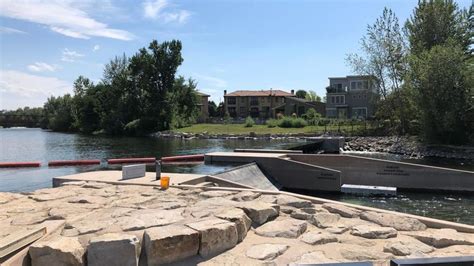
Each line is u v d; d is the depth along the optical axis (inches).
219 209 308.8
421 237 269.6
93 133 3366.1
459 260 165.6
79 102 3718.0
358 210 335.9
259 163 877.8
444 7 1916.8
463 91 1461.6
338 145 1585.9
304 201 362.3
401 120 1905.8
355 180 858.8
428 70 1481.3
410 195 763.4
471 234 282.5
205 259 236.5
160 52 3125.0
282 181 848.3
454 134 1517.0
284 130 2326.5
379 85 1984.5
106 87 3430.1
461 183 754.8
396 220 305.7
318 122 2480.3
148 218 285.4
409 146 1571.1
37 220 302.2
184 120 3164.4
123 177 553.6
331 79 3031.5
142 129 2984.7
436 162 1263.5
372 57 1979.6
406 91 1644.9
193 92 3297.2
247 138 2134.6
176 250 231.1
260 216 299.1
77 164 1125.1
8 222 297.9
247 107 4141.2
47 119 4977.9
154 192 430.3
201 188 447.5
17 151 1578.5
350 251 246.7
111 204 361.1
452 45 1594.5
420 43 1850.4
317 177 807.7
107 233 249.8
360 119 2406.5
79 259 218.8
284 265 226.1
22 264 221.8
